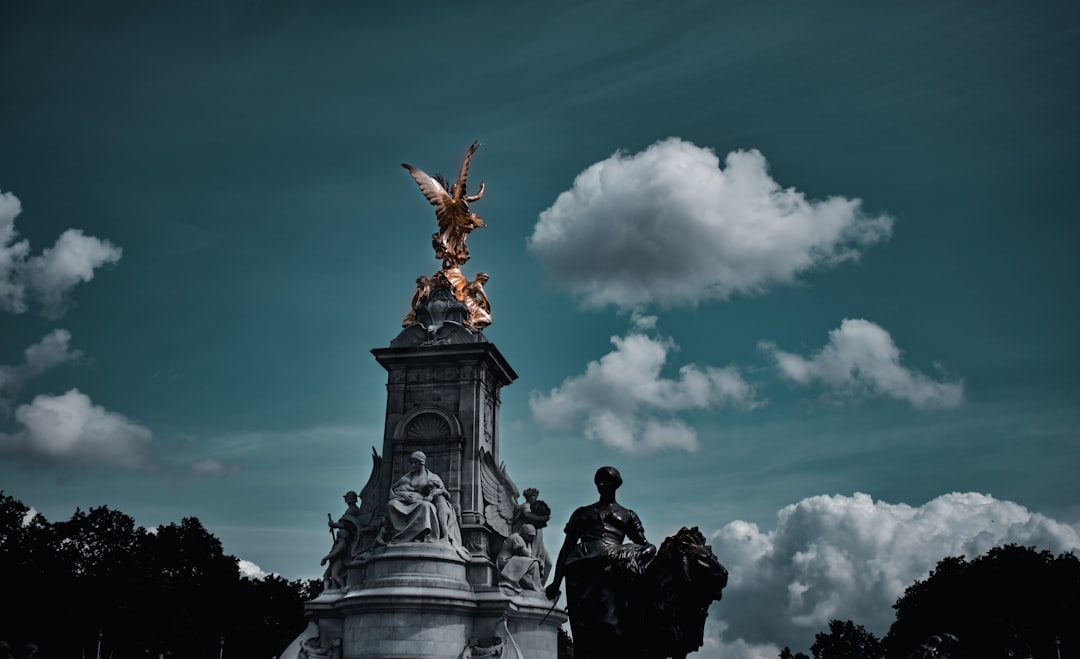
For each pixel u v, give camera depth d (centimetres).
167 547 11869
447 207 6775
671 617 1305
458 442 5981
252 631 12050
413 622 5234
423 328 6284
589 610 1352
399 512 5534
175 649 10744
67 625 10206
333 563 5869
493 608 5388
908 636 11294
